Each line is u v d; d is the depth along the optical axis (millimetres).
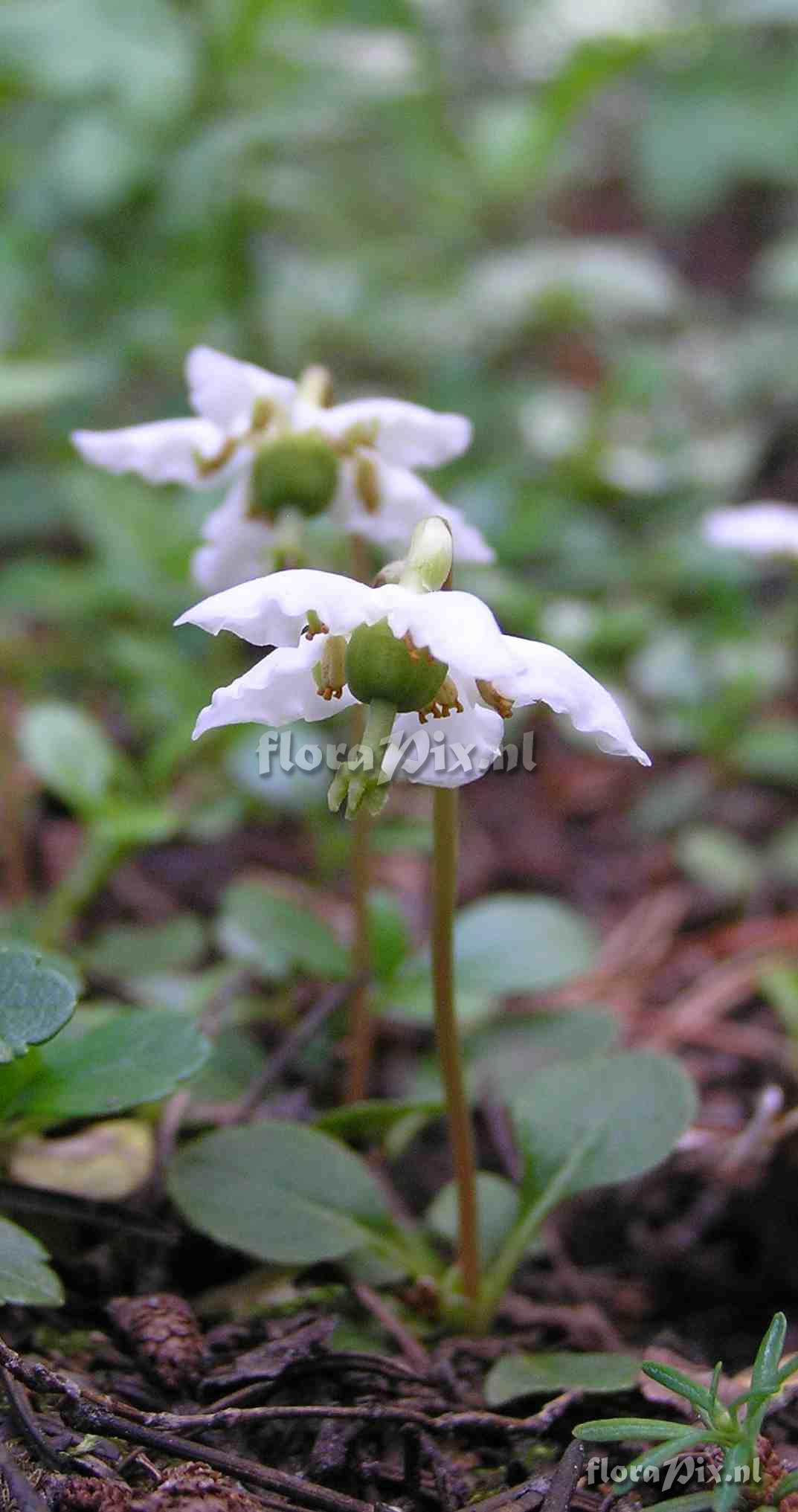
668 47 280
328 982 134
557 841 181
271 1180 100
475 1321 101
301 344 253
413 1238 105
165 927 142
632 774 195
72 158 227
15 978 86
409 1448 88
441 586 84
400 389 268
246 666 187
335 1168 102
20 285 234
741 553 211
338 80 232
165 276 238
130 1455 82
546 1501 83
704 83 292
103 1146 107
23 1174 104
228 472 116
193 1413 88
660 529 234
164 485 207
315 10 236
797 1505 81
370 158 299
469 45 332
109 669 193
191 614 80
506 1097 122
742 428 268
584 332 302
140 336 234
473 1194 99
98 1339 95
